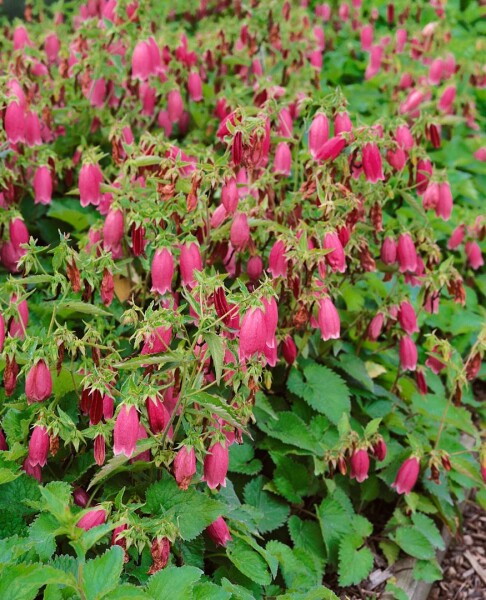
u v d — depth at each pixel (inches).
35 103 60.6
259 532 45.4
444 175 51.1
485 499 54.0
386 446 51.9
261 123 41.4
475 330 64.7
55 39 70.6
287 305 47.9
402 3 109.6
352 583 45.1
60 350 37.1
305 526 47.5
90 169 47.1
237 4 85.2
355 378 53.8
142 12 58.3
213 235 44.3
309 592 38.8
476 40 110.3
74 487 39.3
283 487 47.3
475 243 64.7
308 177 45.4
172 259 40.4
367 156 44.4
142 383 35.0
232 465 46.4
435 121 51.9
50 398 41.2
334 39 104.5
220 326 37.3
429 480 51.6
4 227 50.3
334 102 46.2
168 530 34.7
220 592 34.7
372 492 51.6
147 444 36.0
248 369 37.6
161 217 40.3
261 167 48.2
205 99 72.2
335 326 42.7
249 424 48.9
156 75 58.7
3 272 53.7
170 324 36.3
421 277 50.1
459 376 48.7
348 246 47.0
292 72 71.7
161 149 45.5
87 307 38.3
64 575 30.6
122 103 63.5
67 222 59.4
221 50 73.2
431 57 95.2
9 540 34.5
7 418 40.0
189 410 36.8
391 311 50.9
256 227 47.6
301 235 42.1
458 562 53.2
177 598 33.0
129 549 37.6
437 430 55.8
